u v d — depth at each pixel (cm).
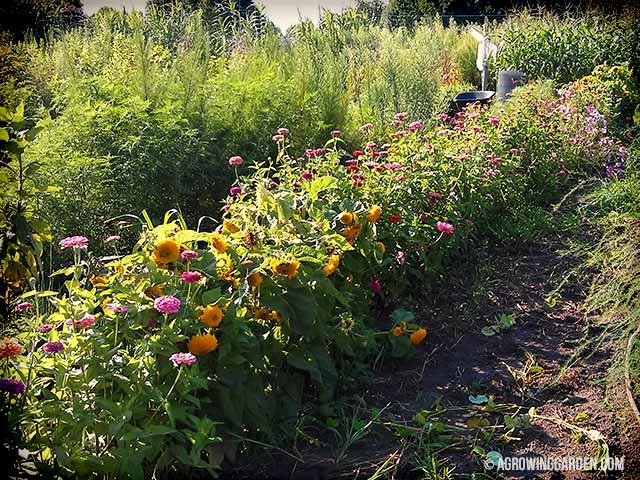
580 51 1300
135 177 570
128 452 270
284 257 335
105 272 391
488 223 569
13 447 259
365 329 402
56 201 521
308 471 312
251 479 306
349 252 423
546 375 394
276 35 870
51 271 498
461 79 1389
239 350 311
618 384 374
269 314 333
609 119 883
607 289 480
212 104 685
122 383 282
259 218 390
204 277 323
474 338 438
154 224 575
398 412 360
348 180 466
